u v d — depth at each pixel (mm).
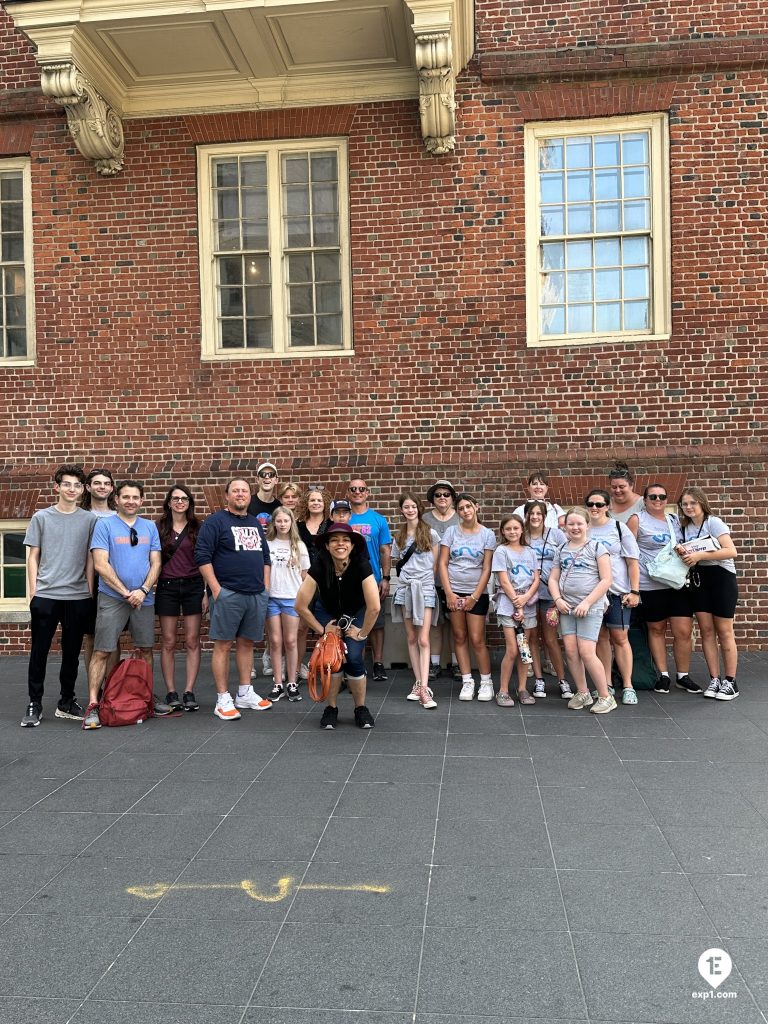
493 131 8617
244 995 2783
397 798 4586
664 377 8523
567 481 8531
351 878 3629
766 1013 2662
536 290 8734
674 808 4398
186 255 9039
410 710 6555
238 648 6680
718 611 6688
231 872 3705
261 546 6602
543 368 8648
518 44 8570
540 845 3947
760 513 8398
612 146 8633
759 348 8422
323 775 4996
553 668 7449
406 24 7902
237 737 5887
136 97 8961
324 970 2924
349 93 8750
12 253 9375
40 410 9211
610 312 8727
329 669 5754
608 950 3027
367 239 8797
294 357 8938
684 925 3201
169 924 3258
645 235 8633
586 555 6445
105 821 4328
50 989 2832
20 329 9359
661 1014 2658
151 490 9031
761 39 8242
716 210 8445
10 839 4113
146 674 6461
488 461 8617
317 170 9016
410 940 3111
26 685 7820
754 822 4211
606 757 5266
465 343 8719
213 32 8047
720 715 6223
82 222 9109
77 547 6543
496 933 3152
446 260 8719
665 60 8336
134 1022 2652
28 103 9070
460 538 7023
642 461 8477
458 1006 2711
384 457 8789
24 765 5312
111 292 9109
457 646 6992
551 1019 2639
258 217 9094
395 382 8812
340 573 5957
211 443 9031
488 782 4824
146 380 9094
